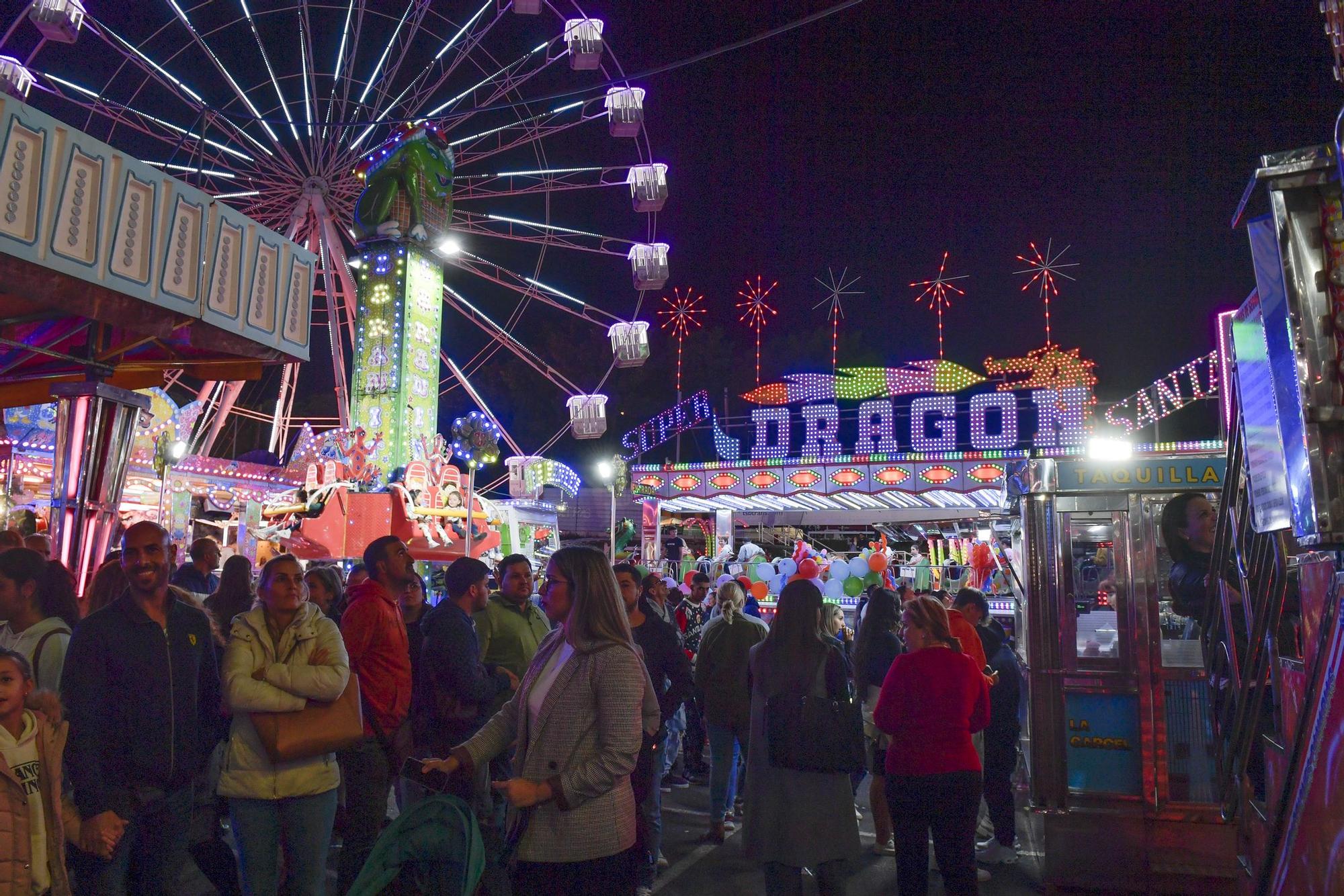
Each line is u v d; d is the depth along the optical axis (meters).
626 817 2.98
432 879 2.88
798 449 17.14
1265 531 2.77
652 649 5.24
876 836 6.25
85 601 5.45
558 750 2.91
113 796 3.35
